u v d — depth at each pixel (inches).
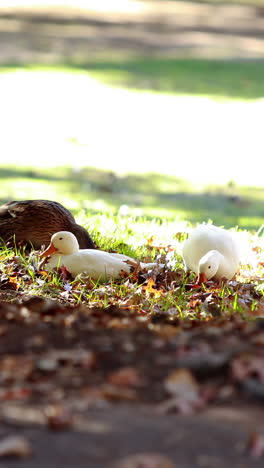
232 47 1600.6
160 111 1171.9
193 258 362.0
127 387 193.2
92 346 221.3
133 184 815.7
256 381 190.2
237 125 1117.1
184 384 190.2
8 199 688.4
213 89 1307.8
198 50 1574.8
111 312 287.9
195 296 328.5
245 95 1274.6
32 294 321.4
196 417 177.5
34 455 160.4
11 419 175.2
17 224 390.0
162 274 359.3
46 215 389.4
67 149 967.0
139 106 1190.3
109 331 238.1
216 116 1155.3
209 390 189.5
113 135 1043.9
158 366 204.8
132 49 1555.1
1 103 1171.3
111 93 1250.6
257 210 723.4
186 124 1111.0
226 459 160.2
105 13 1822.1
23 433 169.0
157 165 915.4
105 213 525.0
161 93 1268.5
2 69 1359.5
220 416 177.9
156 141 1027.9
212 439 167.5
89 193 751.7
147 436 168.1
